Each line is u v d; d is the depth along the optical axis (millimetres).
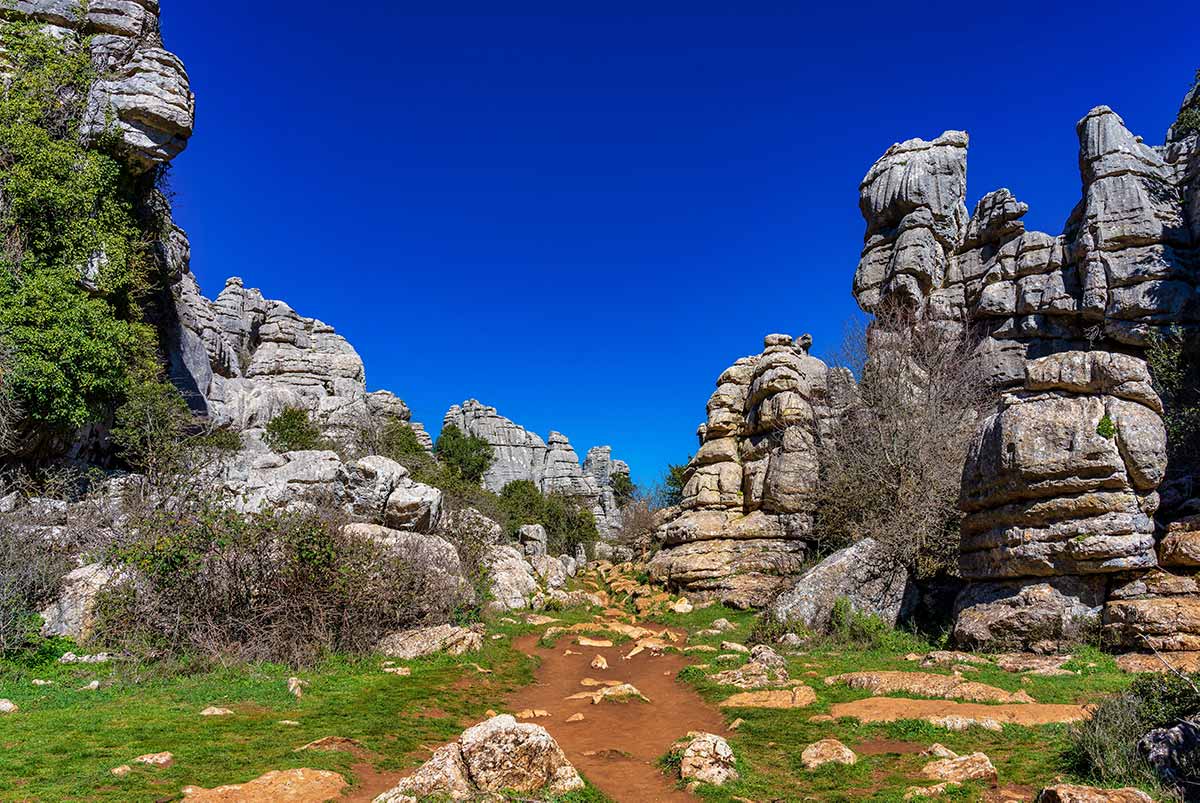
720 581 29703
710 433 34906
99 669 14484
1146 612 16094
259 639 15992
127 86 27312
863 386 31219
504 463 91750
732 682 16031
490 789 8609
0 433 22062
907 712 12523
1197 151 33594
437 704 13891
